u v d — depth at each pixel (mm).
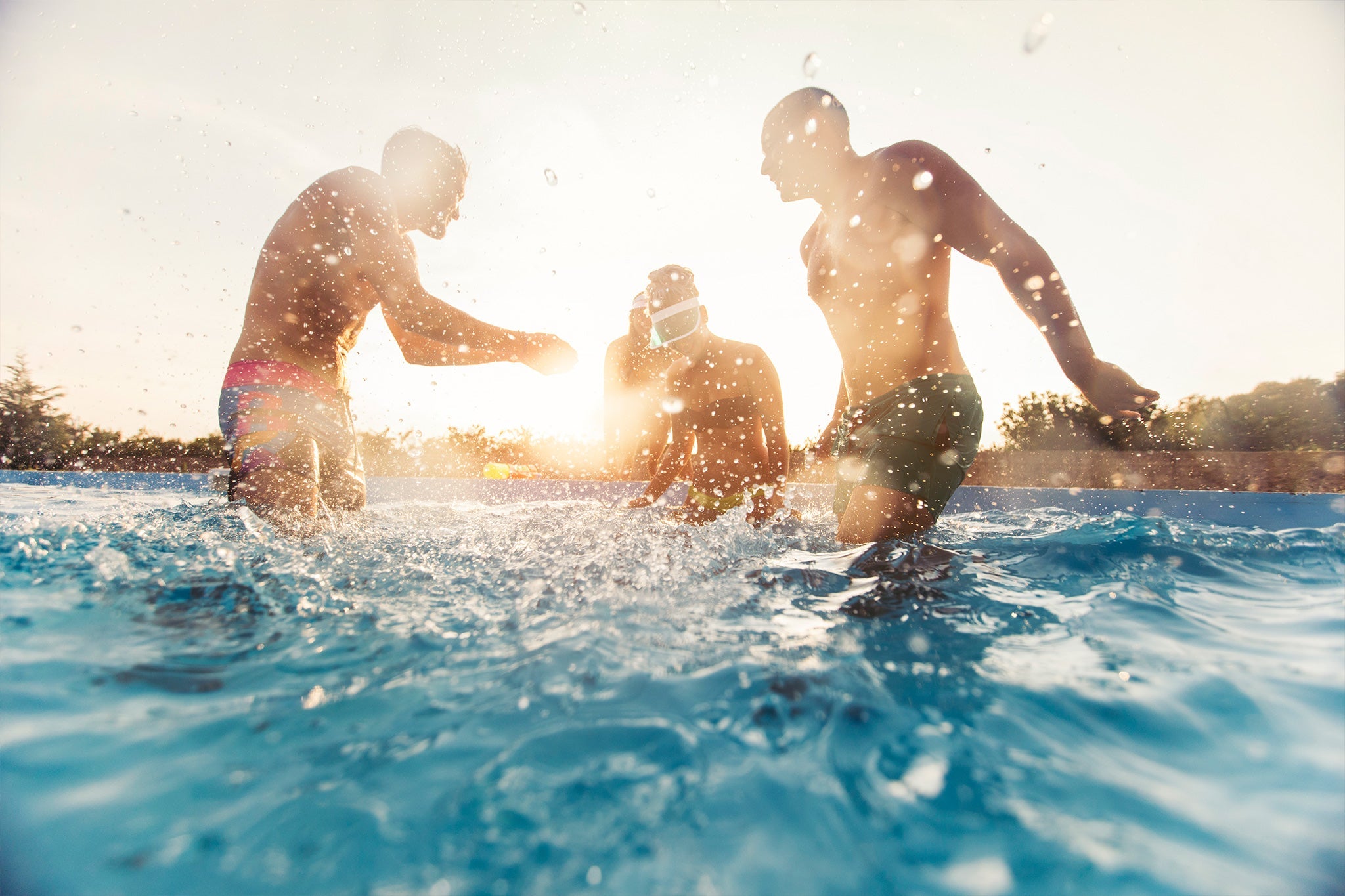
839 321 1817
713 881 358
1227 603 967
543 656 708
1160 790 445
